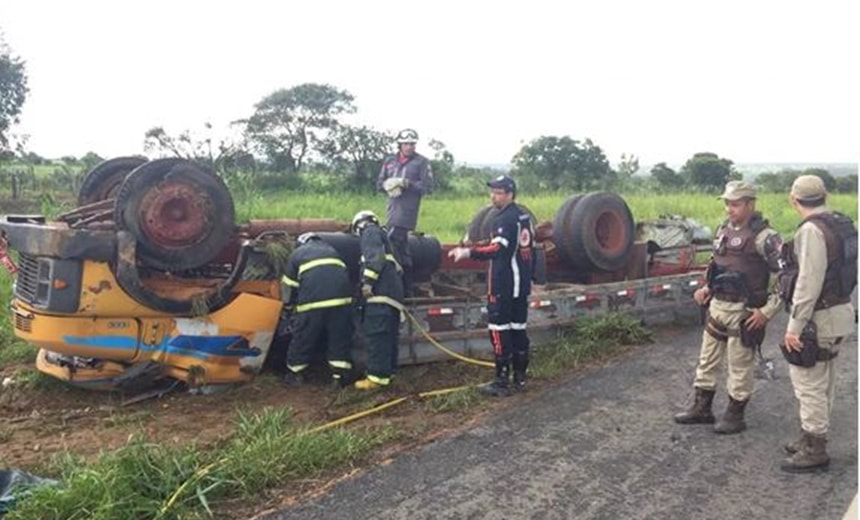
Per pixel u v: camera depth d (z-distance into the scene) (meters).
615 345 8.06
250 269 6.84
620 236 9.30
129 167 7.50
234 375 6.75
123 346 6.36
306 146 34.09
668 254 10.42
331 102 34.84
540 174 36.09
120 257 6.11
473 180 37.41
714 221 19.23
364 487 4.76
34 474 4.97
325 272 6.64
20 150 37.84
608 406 6.27
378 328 6.64
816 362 4.88
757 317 5.40
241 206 18.67
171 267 6.38
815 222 4.77
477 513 4.41
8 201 24.25
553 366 7.30
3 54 36.75
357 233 6.98
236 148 31.55
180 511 4.30
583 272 9.45
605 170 36.34
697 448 5.36
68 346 6.19
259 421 5.64
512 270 6.46
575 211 9.09
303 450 5.05
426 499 4.59
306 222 7.50
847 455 5.20
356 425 5.92
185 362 6.57
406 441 5.55
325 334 7.00
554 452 5.30
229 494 4.61
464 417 6.06
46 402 6.54
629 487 4.74
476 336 7.66
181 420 6.08
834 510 4.39
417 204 8.23
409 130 8.21
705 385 5.80
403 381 7.00
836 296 4.83
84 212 6.79
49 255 6.02
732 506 4.47
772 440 5.50
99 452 5.36
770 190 35.03
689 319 9.41
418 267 7.96
